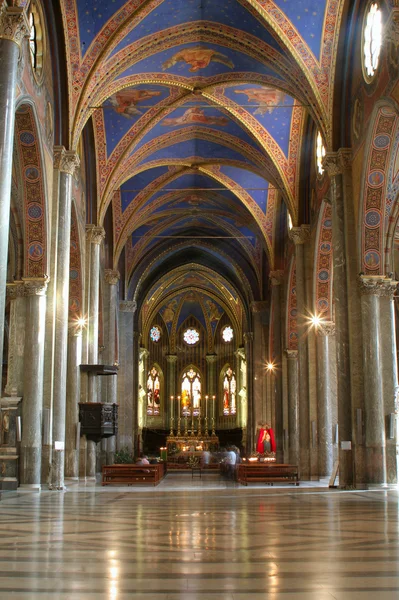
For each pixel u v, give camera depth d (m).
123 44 23.12
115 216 36.50
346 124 22.75
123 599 4.99
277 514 12.19
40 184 20.14
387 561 6.65
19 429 19.38
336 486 22.20
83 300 27.09
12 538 8.53
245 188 35.94
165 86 27.14
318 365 28.14
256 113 28.92
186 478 36.31
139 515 12.05
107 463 34.19
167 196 38.66
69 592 5.23
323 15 21.95
